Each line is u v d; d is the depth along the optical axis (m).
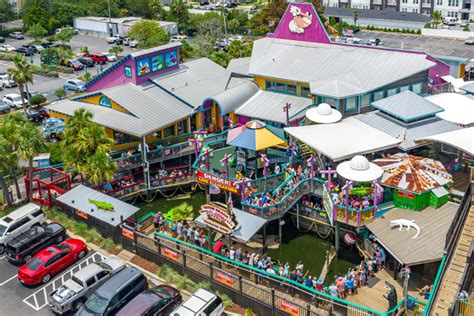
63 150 47.72
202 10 162.00
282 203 41.56
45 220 45.16
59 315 34.53
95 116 54.62
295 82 56.75
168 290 33.91
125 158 49.88
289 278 36.16
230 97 57.19
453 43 114.25
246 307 34.38
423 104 46.72
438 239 34.91
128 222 43.62
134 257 40.69
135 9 158.75
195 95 59.81
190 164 53.31
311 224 44.16
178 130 57.88
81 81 89.81
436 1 148.62
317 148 42.34
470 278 29.36
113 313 33.12
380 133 44.97
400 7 155.75
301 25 62.31
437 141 40.72
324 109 48.69
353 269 36.47
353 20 143.88
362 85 52.75
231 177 47.81
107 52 117.69
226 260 36.00
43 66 105.44
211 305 31.81
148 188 50.41
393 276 35.91
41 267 37.62
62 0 159.75
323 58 58.66
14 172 48.72
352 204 38.97
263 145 45.75
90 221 43.94
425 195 38.16
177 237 42.09
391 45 116.81
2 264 40.72
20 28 142.75
